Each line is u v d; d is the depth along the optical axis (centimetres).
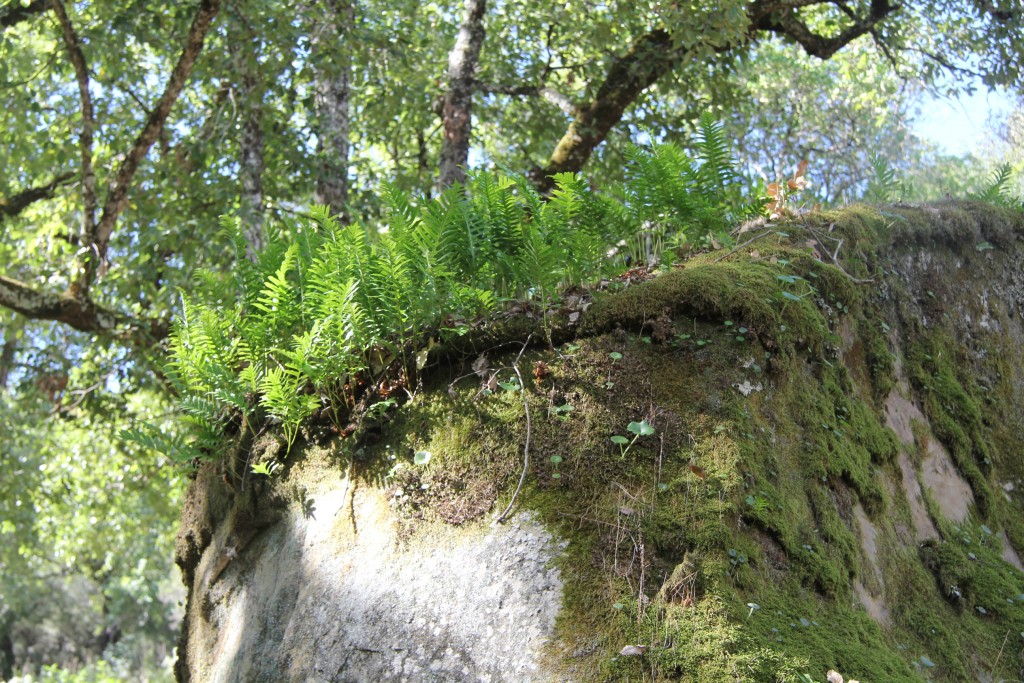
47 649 3438
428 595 316
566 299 377
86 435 1248
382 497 352
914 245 491
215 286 459
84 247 855
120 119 1048
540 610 293
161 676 2698
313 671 329
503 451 332
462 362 367
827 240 435
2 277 920
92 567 2564
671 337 344
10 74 1062
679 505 301
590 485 313
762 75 1673
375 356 384
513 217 409
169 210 966
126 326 967
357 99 1188
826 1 1020
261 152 961
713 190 439
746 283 360
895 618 339
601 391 334
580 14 964
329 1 891
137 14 855
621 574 290
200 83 1128
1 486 1284
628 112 1116
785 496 317
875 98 1496
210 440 418
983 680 344
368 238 421
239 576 402
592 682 270
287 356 395
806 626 283
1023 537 447
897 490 389
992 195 591
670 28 877
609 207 428
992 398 488
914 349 457
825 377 374
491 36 1129
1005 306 530
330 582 347
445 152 957
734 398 327
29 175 1162
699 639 268
